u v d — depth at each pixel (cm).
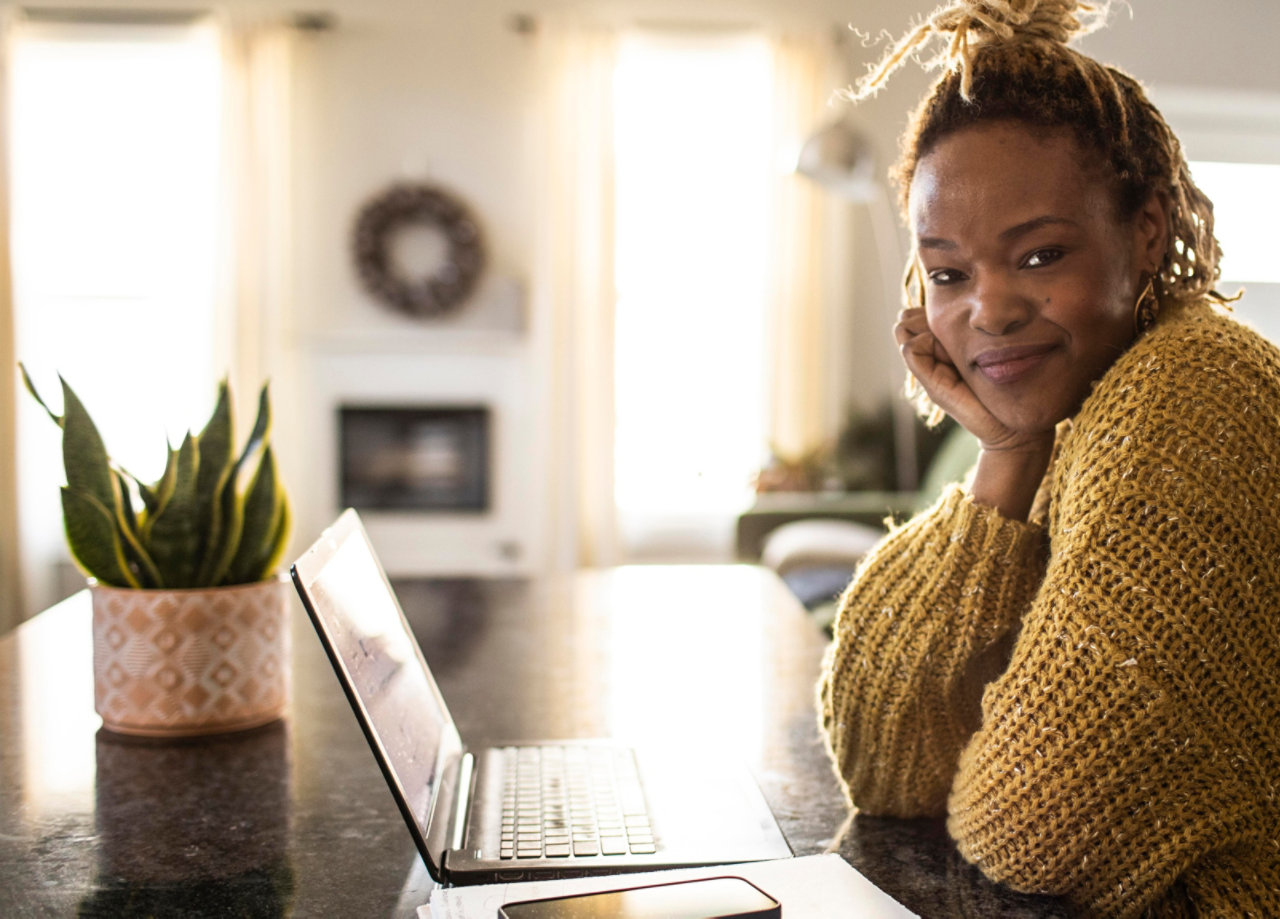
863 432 483
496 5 491
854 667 80
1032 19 69
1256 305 488
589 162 490
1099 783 60
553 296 488
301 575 68
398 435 497
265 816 80
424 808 73
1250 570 61
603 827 75
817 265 488
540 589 180
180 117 480
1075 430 69
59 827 78
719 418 512
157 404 484
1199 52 473
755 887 58
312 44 491
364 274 491
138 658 100
